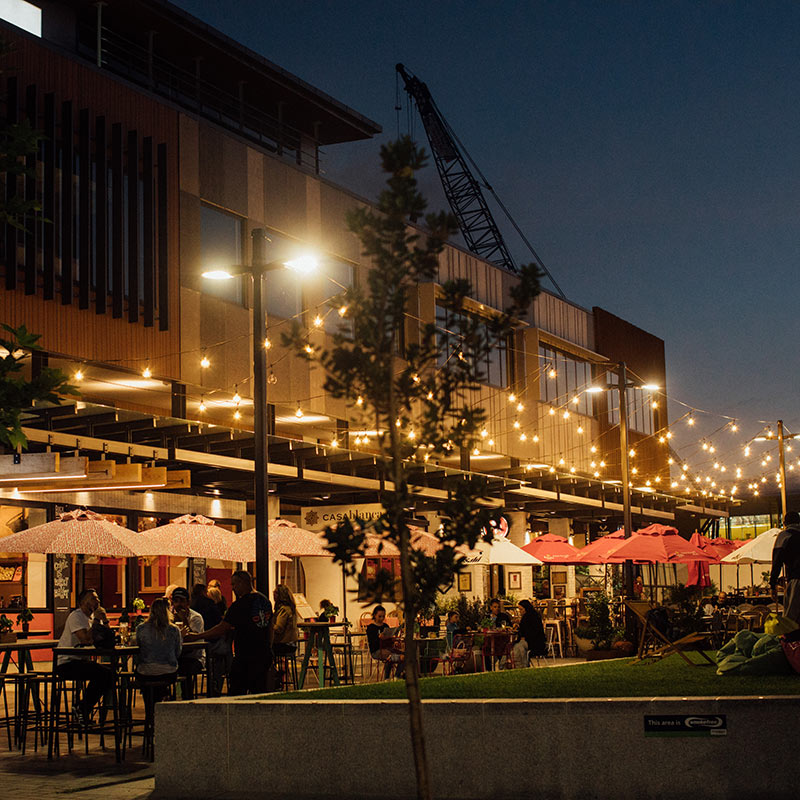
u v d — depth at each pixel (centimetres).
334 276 3300
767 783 833
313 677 2052
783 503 4272
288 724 926
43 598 2373
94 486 1920
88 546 1622
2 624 1731
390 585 637
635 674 1294
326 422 3175
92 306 2386
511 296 661
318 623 1705
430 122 7169
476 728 880
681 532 6012
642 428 5506
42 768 1080
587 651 2278
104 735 1315
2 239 2172
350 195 3388
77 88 2391
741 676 1212
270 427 2942
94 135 2433
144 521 2678
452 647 2025
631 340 5406
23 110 2250
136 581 2647
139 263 2544
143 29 3081
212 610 1686
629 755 853
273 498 2972
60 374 745
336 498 3284
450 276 3812
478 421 654
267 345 1506
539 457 4306
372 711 905
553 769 863
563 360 4634
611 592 3444
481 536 656
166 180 2628
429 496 2986
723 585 5075
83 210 2355
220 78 3388
